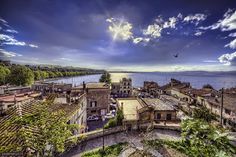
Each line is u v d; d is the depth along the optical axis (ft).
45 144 33.14
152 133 84.33
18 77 278.46
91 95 145.59
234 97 143.13
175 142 73.10
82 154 66.08
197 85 507.71
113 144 75.92
